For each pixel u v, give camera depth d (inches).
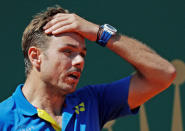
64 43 328.8
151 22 655.1
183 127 633.6
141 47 362.3
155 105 636.7
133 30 650.2
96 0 647.1
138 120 629.6
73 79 330.0
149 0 657.6
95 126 354.3
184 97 639.1
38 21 343.0
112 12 649.6
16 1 630.5
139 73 370.0
